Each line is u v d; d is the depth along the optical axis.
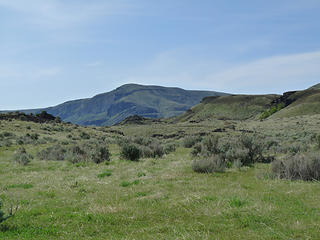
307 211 6.80
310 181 10.34
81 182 11.41
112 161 18.59
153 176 12.18
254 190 9.13
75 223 6.43
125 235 5.73
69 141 39.56
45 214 7.25
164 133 62.56
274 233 5.55
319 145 20.75
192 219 6.54
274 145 24.36
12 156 23.89
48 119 71.88
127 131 71.69
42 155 22.88
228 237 5.45
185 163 15.88
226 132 59.09
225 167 13.48
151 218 6.67
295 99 167.88
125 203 7.97
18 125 51.47
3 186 10.98
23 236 5.75
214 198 8.08
